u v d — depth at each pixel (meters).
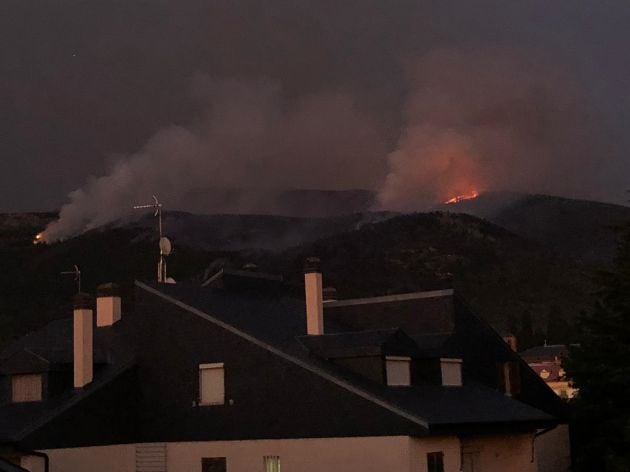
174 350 29.14
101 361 29.81
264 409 26.95
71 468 26.84
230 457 27.33
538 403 34.88
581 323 33.22
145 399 29.33
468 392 29.56
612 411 32.25
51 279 117.00
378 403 24.80
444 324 31.80
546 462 33.72
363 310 33.56
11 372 29.14
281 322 30.69
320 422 25.77
